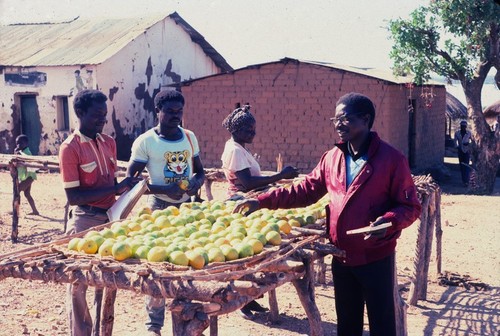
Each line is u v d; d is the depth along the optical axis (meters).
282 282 3.57
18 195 9.89
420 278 7.20
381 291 4.18
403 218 3.93
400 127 19.78
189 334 3.10
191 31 26.47
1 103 23.64
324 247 4.14
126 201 4.79
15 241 9.88
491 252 9.68
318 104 19.30
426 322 6.56
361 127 4.07
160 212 4.68
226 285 3.10
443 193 17.77
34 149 23.45
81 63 22.11
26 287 7.39
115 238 4.04
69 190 4.87
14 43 25.64
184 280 3.16
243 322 6.44
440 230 8.31
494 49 17.56
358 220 4.11
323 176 4.48
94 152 4.94
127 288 3.29
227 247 3.70
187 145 5.68
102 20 26.61
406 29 18.05
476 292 7.70
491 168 18.30
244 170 5.87
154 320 5.31
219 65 28.81
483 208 14.17
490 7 16.53
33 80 23.02
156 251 3.52
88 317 4.89
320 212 5.02
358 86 18.78
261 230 4.14
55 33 26.20
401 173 4.05
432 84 22.55
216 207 4.99
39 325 6.13
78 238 3.92
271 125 19.95
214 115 20.72
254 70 20.02
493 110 28.11
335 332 6.17
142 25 24.75
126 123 23.84
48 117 23.05
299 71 19.45
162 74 25.55
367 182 4.07
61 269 3.48
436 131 24.30
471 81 18.30
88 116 4.88
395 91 19.16
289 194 4.56
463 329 6.35
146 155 5.58
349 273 4.31
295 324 6.39
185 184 5.46
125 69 23.70
